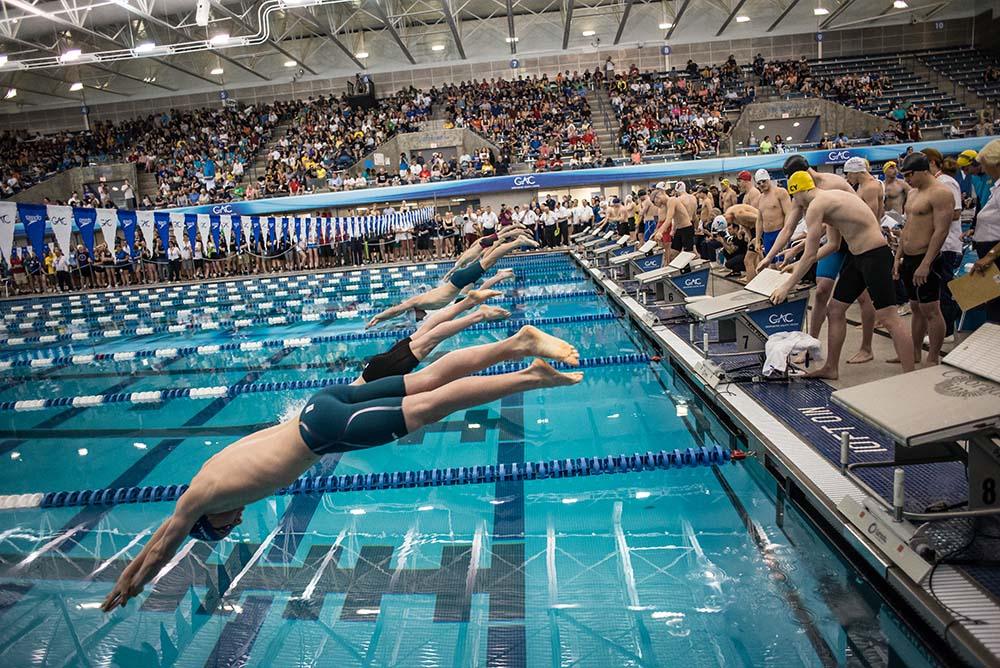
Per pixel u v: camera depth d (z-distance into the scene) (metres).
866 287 3.88
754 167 18.41
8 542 3.29
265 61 24.98
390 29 20.02
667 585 2.51
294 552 2.97
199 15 13.35
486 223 17.36
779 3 23.59
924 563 2.08
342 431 1.81
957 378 2.29
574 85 23.47
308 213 20.08
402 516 3.27
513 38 22.36
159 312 12.15
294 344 8.02
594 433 4.18
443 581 2.65
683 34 24.28
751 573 2.57
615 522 3.04
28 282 17.42
